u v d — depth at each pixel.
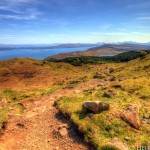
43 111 20.67
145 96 22.33
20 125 17.00
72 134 14.52
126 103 19.22
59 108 19.70
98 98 21.89
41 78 87.12
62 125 15.88
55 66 132.75
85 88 33.59
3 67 108.75
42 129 16.25
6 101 29.20
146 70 47.72
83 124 14.80
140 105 18.98
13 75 92.94
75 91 31.09
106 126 14.30
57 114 18.78
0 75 91.62
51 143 13.93
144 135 13.44
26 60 132.25
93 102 16.81
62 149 13.07
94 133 13.59
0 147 13.53
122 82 30.23
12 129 16.28
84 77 55.00
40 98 28.77
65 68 129.62
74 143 13.45
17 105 24.81
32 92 39.12
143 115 16.48
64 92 31.86
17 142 14.33
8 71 100.31
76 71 119.12
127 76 45.78
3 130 15.95
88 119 15.51
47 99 27.05
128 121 14.91
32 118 18.80
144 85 27.27
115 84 29.11
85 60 195.75
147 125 14.87
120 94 23.33
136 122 14.72
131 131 13.87
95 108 16.53
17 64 118.56
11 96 35.81
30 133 15.70
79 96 23.47
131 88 26.00
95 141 12.70
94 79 44.78
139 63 63.72
